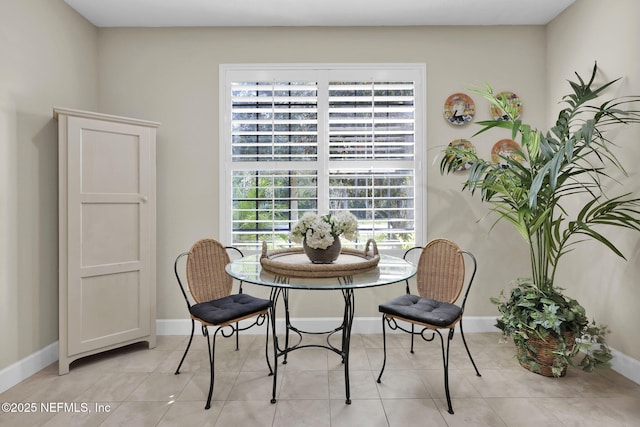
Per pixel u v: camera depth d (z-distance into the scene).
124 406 1.82
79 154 2.23
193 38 2.83
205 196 2.84
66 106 2.47
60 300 2.17
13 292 2.06
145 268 2.52
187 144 2.83
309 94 2.84
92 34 2.75
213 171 2.83
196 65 2.83
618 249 2.15
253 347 2.58
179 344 2.63
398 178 2.85
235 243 2.83
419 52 2.83
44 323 2.27
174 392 1.96
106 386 2.03
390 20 2.74
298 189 2.83
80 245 2.24
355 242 2.82
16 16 2.07
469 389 1.98
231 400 1.88
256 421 1.70
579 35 2.46
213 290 2.34
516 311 2.16
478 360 2.34
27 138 2.15
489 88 2.20
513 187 2.13
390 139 2.85
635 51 2.03
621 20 2.12
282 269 1.80
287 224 2.83
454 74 2.83
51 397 1.91
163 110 2.82
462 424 1.67
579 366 2.12
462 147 2.81
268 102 2.85
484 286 2.84
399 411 1.78
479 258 2.84
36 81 2.21
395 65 2.82
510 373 2.16
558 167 1.73
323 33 2.83
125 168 2.42
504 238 2.83
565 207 2.61
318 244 1.85
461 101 2.82
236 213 2.84
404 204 2.84
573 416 1.73
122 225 2.42
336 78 2.83
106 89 2.82
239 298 2.24
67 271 2.19
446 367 1.79
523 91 2.83
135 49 2.82
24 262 2.13
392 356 2.41
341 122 2.81
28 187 2.16
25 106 2.14
